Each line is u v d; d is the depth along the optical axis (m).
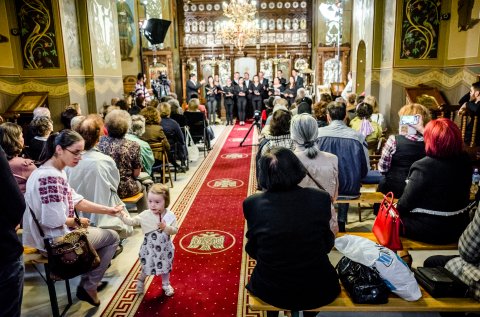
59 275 2.66
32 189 2.61
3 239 1.75
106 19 9.13
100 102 8.77
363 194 3.74
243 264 3.75
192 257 3.90
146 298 3.21
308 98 6.16
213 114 13.85
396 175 3.49
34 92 7.76
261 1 15.20
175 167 6.77
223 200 5.64
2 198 1.72
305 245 2.01
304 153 2.92
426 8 7.29
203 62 15.12
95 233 3.00
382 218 2.80
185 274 3.58
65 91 7.80
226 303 3.11
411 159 3.40
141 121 5.44
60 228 2.71
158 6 13.59
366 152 3.54
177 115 7.38
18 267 1.83
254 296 2.21
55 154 2.67
